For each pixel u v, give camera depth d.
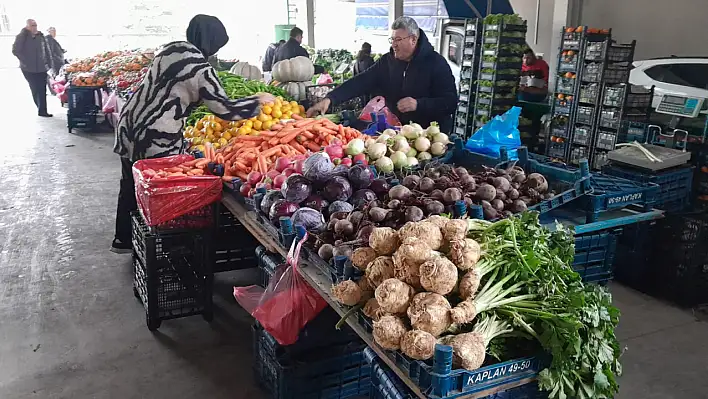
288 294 2.32
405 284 1.62
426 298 1.55
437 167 2.90
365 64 7.49
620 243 4.23
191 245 3.40
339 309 1.91
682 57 6.79
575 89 6.64
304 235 2.27
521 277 1.73
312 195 2.59
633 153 4.55
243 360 3.16
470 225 1.89
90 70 11.05
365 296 1.80
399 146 3.45
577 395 1.56
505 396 1.61
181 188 3.21
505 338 1.64
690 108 5.87
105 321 3.56
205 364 3.12
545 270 1.74
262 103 3.84
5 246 4.82
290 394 2.58
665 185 4.44
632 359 3.22
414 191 2.46
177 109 3.68
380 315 1.66
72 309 3.72
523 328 1.63
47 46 11.44
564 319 1.55
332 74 7.87
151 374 3.02
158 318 3.44
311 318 2.36
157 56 3.64
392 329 1.55
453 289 1.63
